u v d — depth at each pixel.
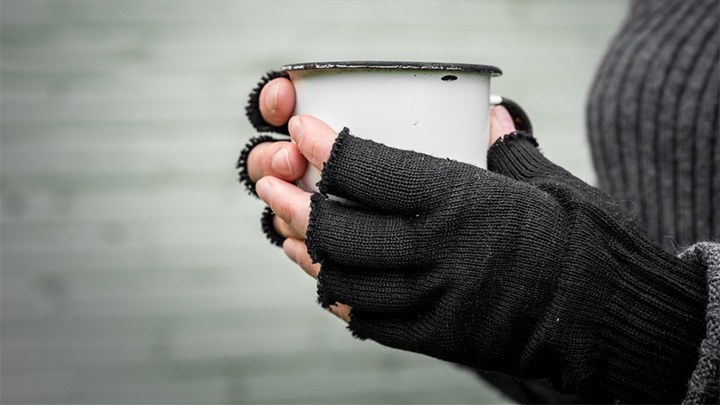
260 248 1.82
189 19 1.73
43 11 1.66
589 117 0.93
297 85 0.58
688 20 0.82
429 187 0.51
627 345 0.52
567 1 1.92
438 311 0.53
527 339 0.53
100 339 1.76
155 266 1.77
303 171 0.58
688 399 0.48
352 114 0.54
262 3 1.76
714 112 0.76
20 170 1.68
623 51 0.89
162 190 1.76
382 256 0.52
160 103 1.74
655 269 0.53
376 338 0.57
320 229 0.53
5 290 1.70
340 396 1.89
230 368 1.83
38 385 1.74
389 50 1.83
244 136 1.78
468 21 1.87
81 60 1.69
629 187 0.86
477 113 0.56
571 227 0.52
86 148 1.71
